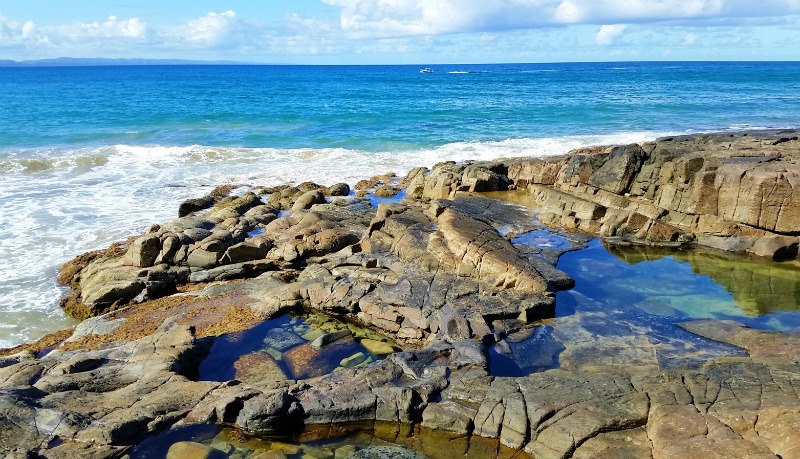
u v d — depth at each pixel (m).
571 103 66.62
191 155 38.12
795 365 12.02
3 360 13.75
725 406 10.57
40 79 140.25
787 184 20.42
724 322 15.47
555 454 10.34
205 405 11.79
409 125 50.19
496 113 57.09
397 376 12.68
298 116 55.09
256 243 20.78
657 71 176.25
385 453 10.89
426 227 21.12
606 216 23.59
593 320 15.90
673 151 25.05
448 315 15.62
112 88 98.00
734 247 21.67
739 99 71.06
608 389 11.58
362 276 18.14
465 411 11.51
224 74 184.38
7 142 41.06
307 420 11.66
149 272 19.22
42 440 10.51
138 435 11.00
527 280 16.70
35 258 21.36
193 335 15.20
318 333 16.16
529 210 26.28
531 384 12.04
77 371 13.16
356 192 30.58
